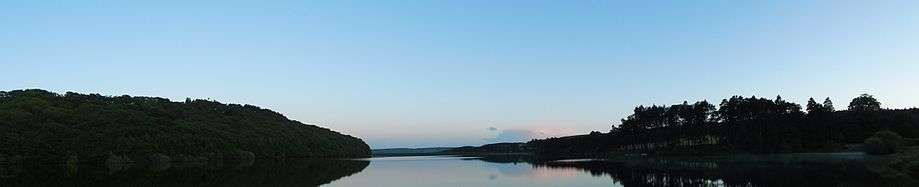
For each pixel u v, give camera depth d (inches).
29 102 5541.3
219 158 6008.9
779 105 5457.7
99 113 5654.5
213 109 7736.2
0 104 5457.7
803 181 2144.4
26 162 4741.6
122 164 5002.5
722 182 2244.1
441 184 2465.6
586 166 3799.2
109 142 5196.9
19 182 2778.1
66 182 2773.1
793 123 5236.2
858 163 3078.2
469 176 2942.9
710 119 5871.1
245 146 6619.1
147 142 5428.2
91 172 3676.2
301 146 7810.0
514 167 3873.0
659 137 6318.9
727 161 3971.5
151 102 6865.2
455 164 4645.7
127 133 5462.6
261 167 4325.8
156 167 4436.5
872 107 5994.1
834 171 2551.7
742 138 5211.6
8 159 4660.4
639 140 6638.8
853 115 5497.1
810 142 4968.0
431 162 5280.5
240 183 2623.0
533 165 4146.2
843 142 4968.0
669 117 6240.2
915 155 2915.8
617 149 7091.5
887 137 3998.5
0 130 4785.9
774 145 4909.0
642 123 6594.5
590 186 2258.9
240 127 7239.2
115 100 6619.1
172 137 5684.1
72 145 4977.9
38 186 2534.5
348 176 3036.4
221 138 6328.7
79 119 5359.3
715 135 5723.4
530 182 2508.6
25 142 4773.6
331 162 5565.9
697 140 5979.3
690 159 4571.9
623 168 3415.4
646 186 2191.2
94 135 5157.5
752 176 2468.0
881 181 1985.7
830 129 5103.3
